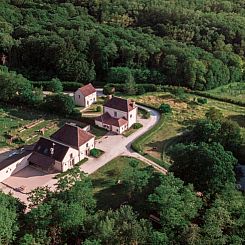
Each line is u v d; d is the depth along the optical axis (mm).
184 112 154250
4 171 112312
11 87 153500
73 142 121375
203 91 177750
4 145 127750
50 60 180625
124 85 168250
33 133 135375
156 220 86250
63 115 146875
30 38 185375
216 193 90312
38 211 77688
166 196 83000
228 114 156375
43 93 164500
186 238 76438
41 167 117250
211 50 199125
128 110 138375
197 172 95375
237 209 84625
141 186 96000
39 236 74688
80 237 79750
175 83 178375
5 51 187125
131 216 79938
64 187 89562
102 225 76438
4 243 73062
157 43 190875
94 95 159375
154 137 135875
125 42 187500
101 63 181500
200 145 103250
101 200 104250
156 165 120312
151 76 178000
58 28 198500
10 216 75875
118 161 122438
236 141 123250
